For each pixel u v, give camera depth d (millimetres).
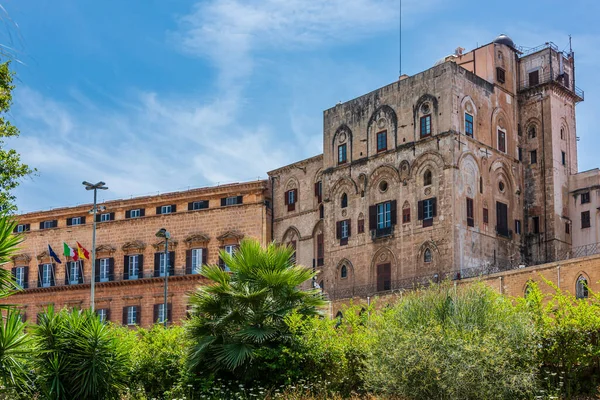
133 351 33031
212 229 73750
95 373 25938
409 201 60156
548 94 65188
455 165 57844
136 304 75438
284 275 29766
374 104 64625
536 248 63469
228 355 28078
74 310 27203
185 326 30344
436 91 59844
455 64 59750
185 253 74438
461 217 57594
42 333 25750
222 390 28297
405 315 26625
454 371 22984
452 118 58438
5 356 20141
